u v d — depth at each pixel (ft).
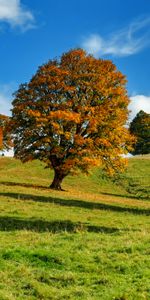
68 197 144.56
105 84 170.40
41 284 44.68
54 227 82.53
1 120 265.95
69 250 57.31
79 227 81.76
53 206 117.70
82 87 170.50
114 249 58.08
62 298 41.27
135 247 59.00
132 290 42.57
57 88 167.84
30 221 89.25
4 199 125.08
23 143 168.35
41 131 165.78
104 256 54.29
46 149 167.02
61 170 171.12
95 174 236.22
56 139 165.78
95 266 50.29
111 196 176.55
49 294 41.91
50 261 52.24
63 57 177.58
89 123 163.22
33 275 47.03
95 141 164.86
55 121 163.22
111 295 41.34
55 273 48.08
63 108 166.30
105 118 167.43
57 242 62.90
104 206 129.70
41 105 167.73
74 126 168.25
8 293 41.47
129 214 115.65
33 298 41.06
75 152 161.79
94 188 208.54
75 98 170.19
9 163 286.25
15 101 175.22
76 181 220.84
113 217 105.81
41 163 266.36
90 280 46.01
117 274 47.78
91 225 88.22
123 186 217.56
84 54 177.47
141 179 227.81
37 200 128.16
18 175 229.04
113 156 168.55
